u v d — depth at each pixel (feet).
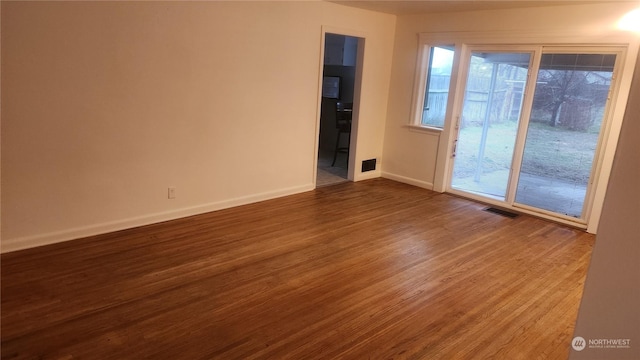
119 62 11.27
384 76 19.31
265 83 14.88
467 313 8.89
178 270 10.17
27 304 8.41
